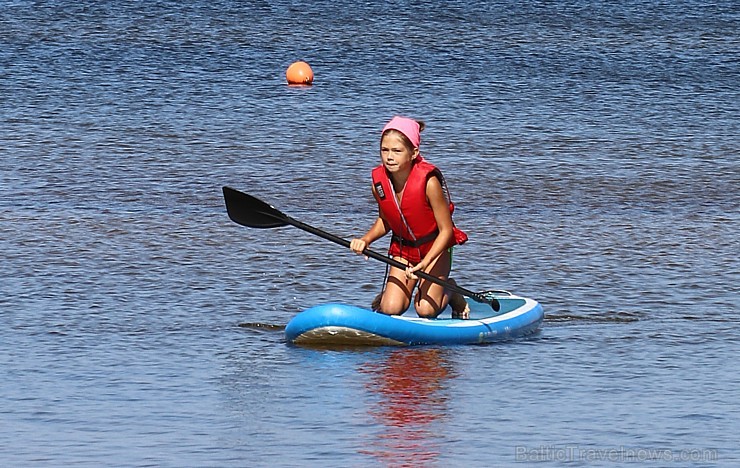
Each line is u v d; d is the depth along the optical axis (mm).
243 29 96562
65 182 50750
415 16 105438
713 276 38281
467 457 22953
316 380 27766
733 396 26781
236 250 40812
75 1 108188
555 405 26094
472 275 38312
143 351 30000
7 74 75750
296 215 46312
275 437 24047
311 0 113312
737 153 59250
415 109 68562
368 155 57312
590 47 92250
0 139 58625
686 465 22672
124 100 69312
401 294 32188
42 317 32844
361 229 44531
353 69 81375
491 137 61594
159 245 41156
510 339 31531
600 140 61594
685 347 30703
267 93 72750
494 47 91188
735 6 116250
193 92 72375
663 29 102000
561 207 48125
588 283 37406
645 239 43031
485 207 47906
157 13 103312
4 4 105688
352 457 22938
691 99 73625
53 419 25016
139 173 52781
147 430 24406
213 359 29422
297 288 36562
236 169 54000
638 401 26391
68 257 39375
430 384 27547
